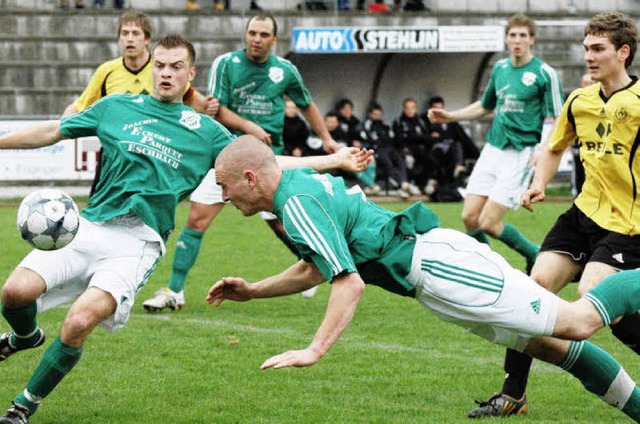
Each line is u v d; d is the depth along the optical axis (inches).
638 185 701.3
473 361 840.9
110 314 627.2
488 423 656.4
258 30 1129.4
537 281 721.0
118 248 641.0
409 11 2982.3
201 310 1067.3
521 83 1250.0
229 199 577.6
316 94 2522.1
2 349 684.1
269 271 1317.7
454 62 2549.2
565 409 698.8
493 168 1267.2
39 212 621.0
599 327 579.2
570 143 767.7
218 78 1151.6
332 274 550.0
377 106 2299.5
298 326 984.3
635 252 692.7
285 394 732.0
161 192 649.0
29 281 626.8
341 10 2970.0
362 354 863.7
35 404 623.2
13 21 2802.7
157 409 689.0
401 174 2283.5
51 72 2743.6
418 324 1001.5
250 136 577.6
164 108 667.4
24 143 668.7
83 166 2214.6
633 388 617.9
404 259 581.3
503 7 3112.7
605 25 701.3
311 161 662.5
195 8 2933.1
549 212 2078.0
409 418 669.9
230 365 818.2
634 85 708.7
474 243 587.5
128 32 990.4
